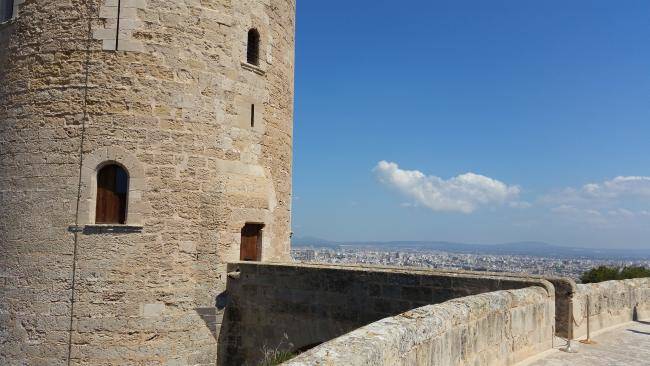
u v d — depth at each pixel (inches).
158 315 506.0
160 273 510.9
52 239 502.9
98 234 499.2
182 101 536.7
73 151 510.3
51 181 510.0
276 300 500.7
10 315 507.2
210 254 537.6
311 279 478.6
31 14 542.0
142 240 507.5
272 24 635.5
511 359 311.3
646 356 346.6
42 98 524.1
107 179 516.1
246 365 513.3
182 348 514.0
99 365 489.1
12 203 521.7
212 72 557.3
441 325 236.8
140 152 515.5
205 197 541.6
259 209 593.6
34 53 534.6
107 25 522.3
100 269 496.1
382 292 432.8
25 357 497.4
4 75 551.5
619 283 480.1
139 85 521.0
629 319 483.8
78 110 514.6
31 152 520.4
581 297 409.7
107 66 517.7
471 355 267.0
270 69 627.5
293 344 483.2
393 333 201.6
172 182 525.3
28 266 506.3
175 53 537.0
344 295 454.3
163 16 535.2
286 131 666.8
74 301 493.7
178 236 522.9
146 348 498.9
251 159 590.2
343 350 176.1
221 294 538.6
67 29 527.5
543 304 354.0
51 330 493.7
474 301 280.2
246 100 588.7
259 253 601.3
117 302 496.4
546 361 326.3
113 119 512.7
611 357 341.4
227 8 574.2
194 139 540.1
